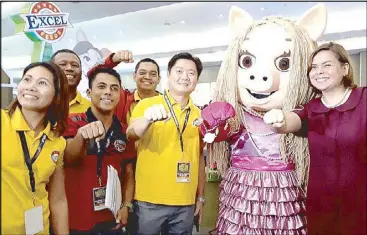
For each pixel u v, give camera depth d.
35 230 1.38
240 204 1.53
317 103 1.48
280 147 1.54
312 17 1.58
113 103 1.64
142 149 1.61
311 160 1.47
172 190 1.58
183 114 1.59
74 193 1.58
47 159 1.39
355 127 1.40
